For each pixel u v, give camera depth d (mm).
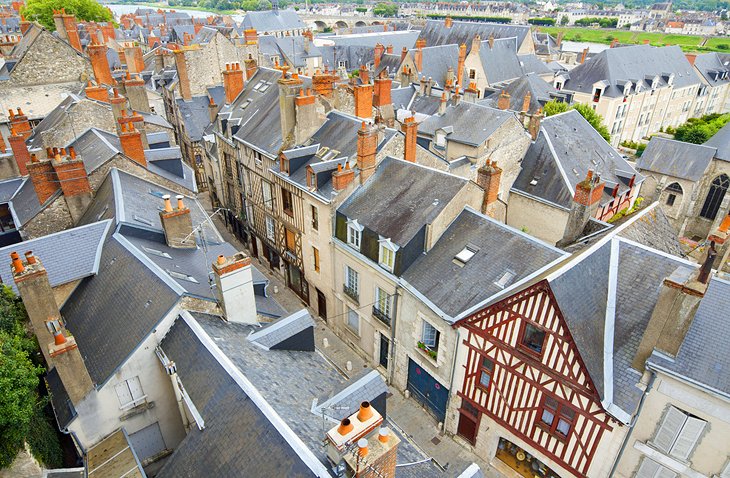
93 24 72562
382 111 34469
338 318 27562
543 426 17656
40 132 31844
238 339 16422
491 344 18125
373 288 23609
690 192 41375
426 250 21734
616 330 16156
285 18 114250
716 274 18531
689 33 164375
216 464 12555
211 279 18922
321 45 84188
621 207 37312
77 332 17484
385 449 10977
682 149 42250
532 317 16375
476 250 20344
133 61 56781
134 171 25344
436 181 22766
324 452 12078
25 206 24547
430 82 46688
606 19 186625
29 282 14328
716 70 78125
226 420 13125
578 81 65750
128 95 36188
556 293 15383
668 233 22578
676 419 14344
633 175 36844
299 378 16141
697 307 13461
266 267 34875
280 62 74625
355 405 14688
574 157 36250
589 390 15594
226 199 38188
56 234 19188
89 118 30234
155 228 20625
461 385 20062
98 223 20078
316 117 29062
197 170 46094
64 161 22594
